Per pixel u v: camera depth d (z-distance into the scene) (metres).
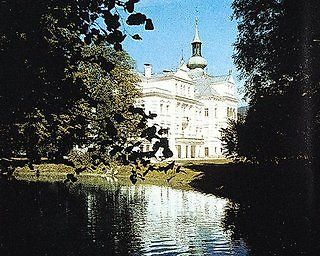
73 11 5.09
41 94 5.19
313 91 25.03
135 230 15.51
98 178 43.47
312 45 24.16
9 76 4.94
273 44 27.14
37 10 4.84
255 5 29.27
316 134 25.75
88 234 14.19
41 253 11.40
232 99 104.12
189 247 13.02
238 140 30.27
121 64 44.97
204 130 97.31
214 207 22.55
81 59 5.46
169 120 83.12
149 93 79.69
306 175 25.56
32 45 4.94
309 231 14.86
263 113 28.11
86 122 5.80
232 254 12.17
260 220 17.59
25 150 5.43
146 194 29.31
